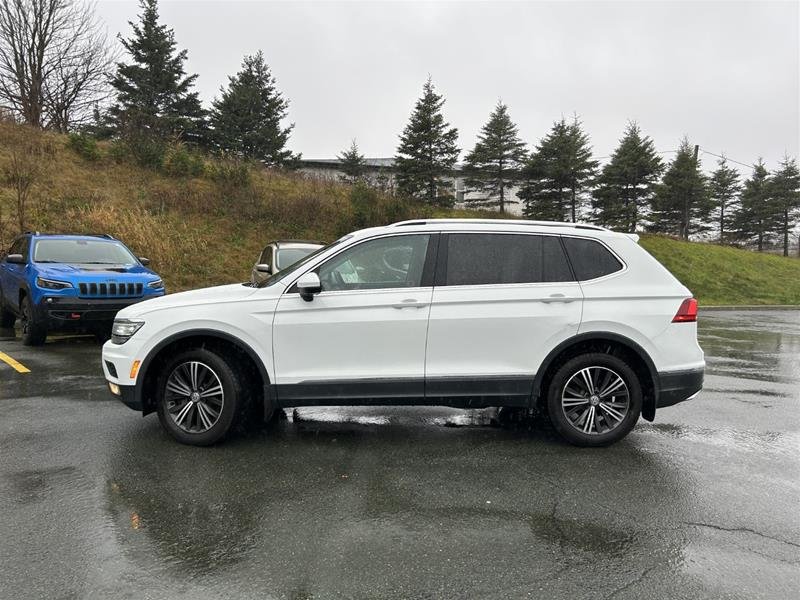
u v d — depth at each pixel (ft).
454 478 12.78
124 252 32.94
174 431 14.64
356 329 14.26
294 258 34.40
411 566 9.07
